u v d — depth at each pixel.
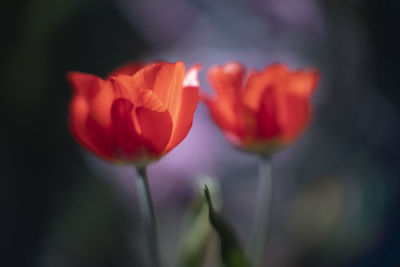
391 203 1.23
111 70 1.59
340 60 1.47
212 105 0.75
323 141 1.49
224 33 1.69
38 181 1.42
